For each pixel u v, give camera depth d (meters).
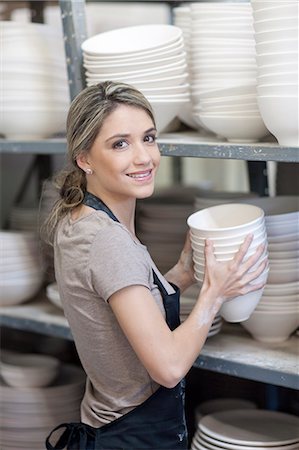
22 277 2.85
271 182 3.43
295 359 2.15
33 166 3.49
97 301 1.94
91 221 1.94
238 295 1.98
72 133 1.98
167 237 2.76
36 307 2.88
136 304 1.84
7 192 3.80
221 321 2.38
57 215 2.05
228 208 2.17
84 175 2.04
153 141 1.99
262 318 2.24
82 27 2.42
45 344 3.55
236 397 2.91
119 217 2.03
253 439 2.30
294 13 1.92
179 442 2.08
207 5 2.31
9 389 2.87
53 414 2.86
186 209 2.75
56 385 3.01
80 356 2.09
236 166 4.46
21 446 2.87
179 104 2.34
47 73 2.63
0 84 2.61
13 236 2.84
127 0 3.27
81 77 2.42
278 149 2.00
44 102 2.62
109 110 1.92
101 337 1.97
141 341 1.84
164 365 1.84
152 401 2.01
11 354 3.22
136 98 1.95
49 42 2.65
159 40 2.41
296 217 2.21
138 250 1.91
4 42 2.60
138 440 2.04
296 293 2.23
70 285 1.96
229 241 1.97
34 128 2.65
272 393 2.79
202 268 2.07
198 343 1.90
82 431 2.10
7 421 2.88
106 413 2.06
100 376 2.05
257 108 2.15
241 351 2.23
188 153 2.17
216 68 2.31
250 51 2.29
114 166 1.93
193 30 2.36
